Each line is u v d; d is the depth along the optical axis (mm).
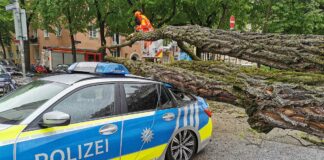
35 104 2859
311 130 2576
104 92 3205
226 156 4488
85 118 2953
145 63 5434
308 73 3328
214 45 4352
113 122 3139
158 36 5891
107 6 12086
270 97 2877
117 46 8016
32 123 2609
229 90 3520
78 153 2812
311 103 2562
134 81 3564
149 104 3623
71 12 13070
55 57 30812
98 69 3584
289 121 2699
